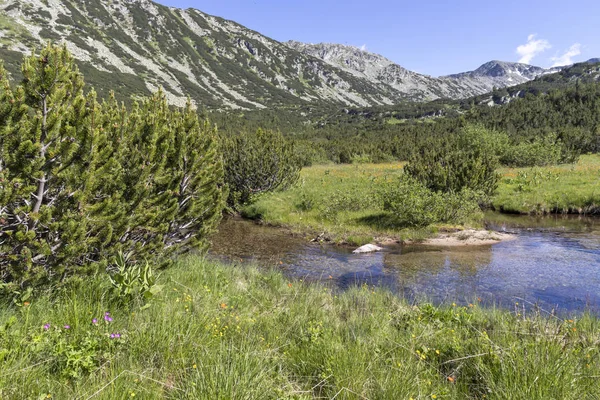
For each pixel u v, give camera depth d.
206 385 2.97
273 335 4.50
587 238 14.08
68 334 3.68
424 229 15.25
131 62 181.00
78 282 4.75
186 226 7.71
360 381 3.31
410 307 6.64
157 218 6.39
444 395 3.24
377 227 15.96
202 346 3.66
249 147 21.80
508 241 13.90
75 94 4.84
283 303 6.07
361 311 6.00
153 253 6.51
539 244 13.30
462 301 7.75
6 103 4.16
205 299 5.32
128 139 5.88
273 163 22.12
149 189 5.99
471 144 39.38
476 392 3.45
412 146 53.44
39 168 4.30
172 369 3.40
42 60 4.41
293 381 3.52
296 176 24.50
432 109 193.12
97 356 3.34
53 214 4.64
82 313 4.07
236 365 3.25
